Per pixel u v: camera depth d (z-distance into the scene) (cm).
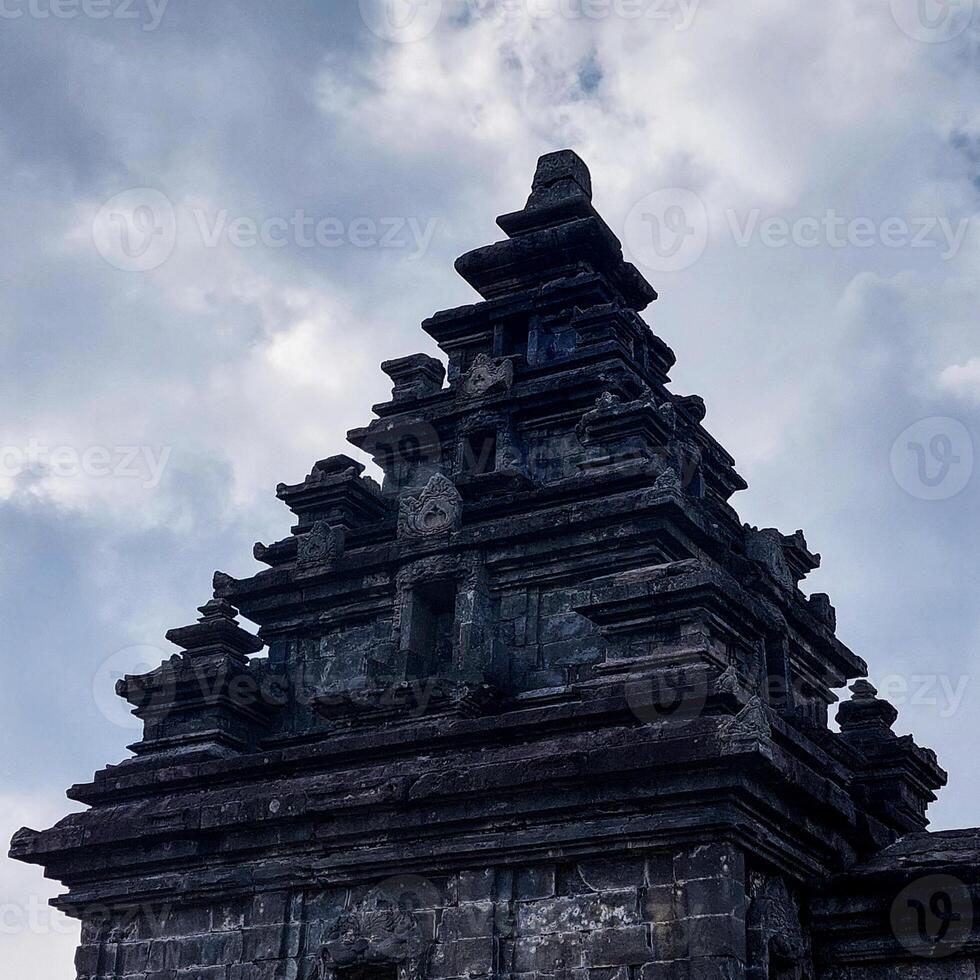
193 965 2286
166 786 2447
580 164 3191
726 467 3084
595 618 2247
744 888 1969
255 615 2759
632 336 2939
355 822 2189
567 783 2033
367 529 2739
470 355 3073
